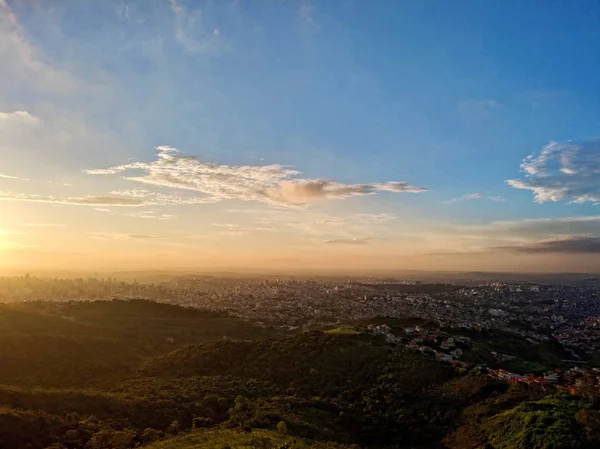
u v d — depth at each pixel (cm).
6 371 7519
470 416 6694
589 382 8194
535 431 5462
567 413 5900
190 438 4809
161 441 4684
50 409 5194
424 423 6706
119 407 5681
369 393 7638
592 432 5322
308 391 7750
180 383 7644
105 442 4497
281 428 5431
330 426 6297
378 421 6688
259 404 6675
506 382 7756
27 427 4397
